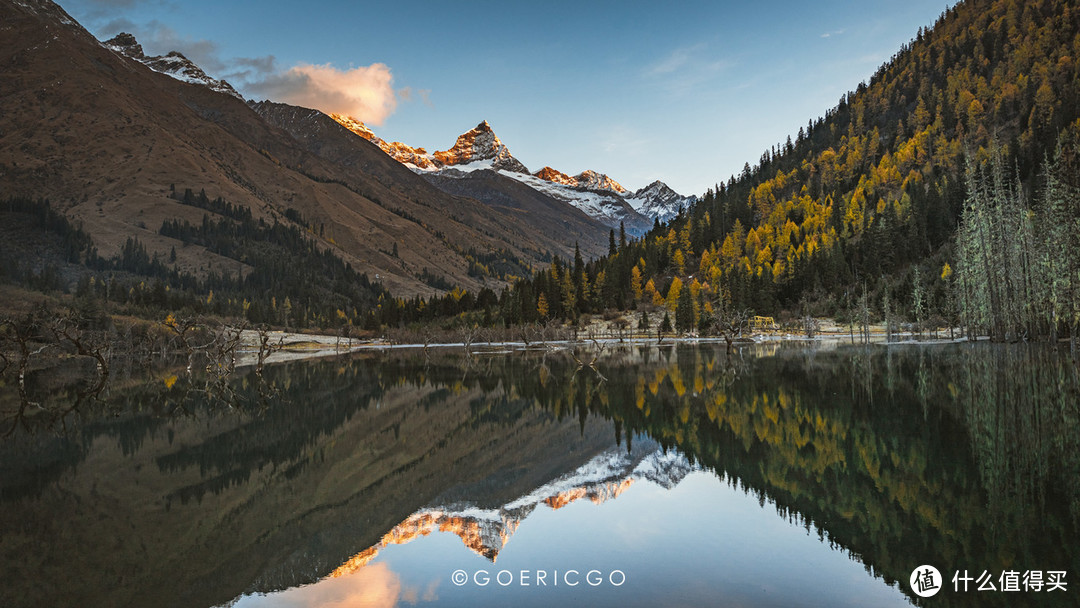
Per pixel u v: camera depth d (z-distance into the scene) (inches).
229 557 690.8
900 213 6830.7
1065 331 3031.5
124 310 5762.8
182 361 4451.3
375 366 3828.7
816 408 1494.8
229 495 965.2
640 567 608.4
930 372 2087.8
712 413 1550.2
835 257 6565.0
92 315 4633.4
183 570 650.8
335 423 1675.7
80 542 745.6
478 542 725.3
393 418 1753.2
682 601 522.9
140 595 587.5
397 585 598.9
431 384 2659.9
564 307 7268.7
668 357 3690.9
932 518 697.6
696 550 648.4
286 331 7440.9
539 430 1496.1
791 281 6761.8
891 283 6053.2
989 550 600.4
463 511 865.5
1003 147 7253.9
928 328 5147.6
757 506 790.5
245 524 816.3
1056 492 757.9
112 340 3996.1
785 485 874.8
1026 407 1325.0
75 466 1172.5
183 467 1160.8
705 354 3846.0
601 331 6594.5
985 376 1871.3
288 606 554.3
